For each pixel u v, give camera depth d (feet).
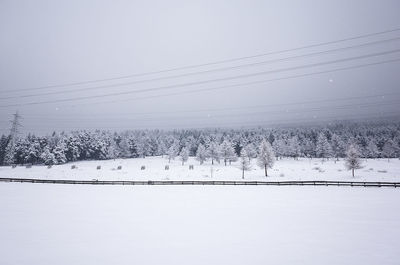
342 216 61.16
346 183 117.19
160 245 43.39
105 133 407.03
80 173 182.70
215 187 116.88
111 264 36.37
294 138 343.26
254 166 241.55
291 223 55.77
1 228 53.36
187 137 445.37
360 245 42.91
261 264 36.11
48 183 131.64
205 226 54.03
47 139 328.29
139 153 366.22
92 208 72.18
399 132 411.95
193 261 37.11
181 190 107.65
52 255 39.58
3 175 169.68
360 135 422.82
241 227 53.16
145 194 97.35
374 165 236.63
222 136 435.53
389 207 70.33
